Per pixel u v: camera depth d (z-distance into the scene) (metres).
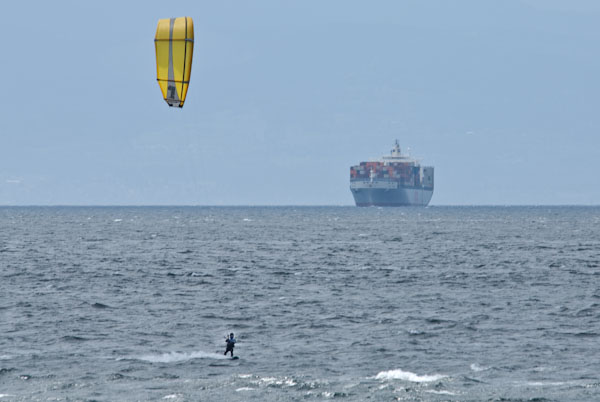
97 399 154.50
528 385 165.25
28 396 157.00
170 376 172.12
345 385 164.75
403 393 158.75
